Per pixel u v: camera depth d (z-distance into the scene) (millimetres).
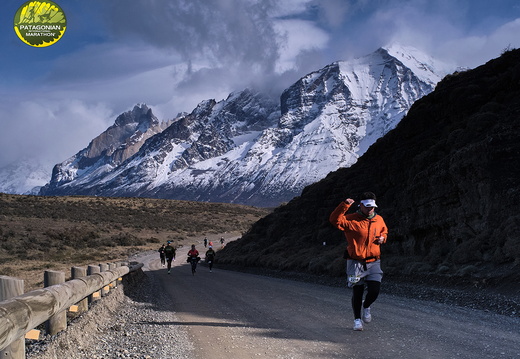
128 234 82188
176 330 8250
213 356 6082
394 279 17625
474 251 15430
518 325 8008
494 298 11242
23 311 4180
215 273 32156
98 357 6145
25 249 52000
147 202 133500
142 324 9086
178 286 19734
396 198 27250
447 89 27859
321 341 6723
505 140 17266
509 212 15492
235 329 8141
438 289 13844
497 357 5480
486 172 16734
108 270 12086
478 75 26312
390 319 8625
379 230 7164
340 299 12859
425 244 20406
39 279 22828
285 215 41469
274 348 6395
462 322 8281
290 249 34000
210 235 105062
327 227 32531
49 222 78250
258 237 47250
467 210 17406
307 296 13922
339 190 34719
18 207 86875
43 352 5340
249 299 13391
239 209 152000
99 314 9094
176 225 109062
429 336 6863
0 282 4492
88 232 74062
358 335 7059
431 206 20016
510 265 13344
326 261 24312
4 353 4203
